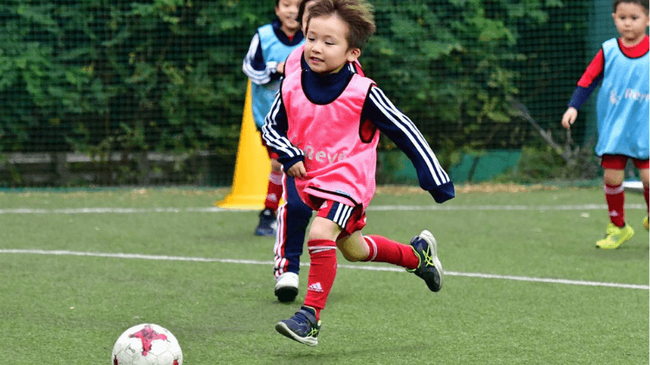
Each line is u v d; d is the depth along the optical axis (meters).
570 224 26.75
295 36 20.22
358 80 12.38
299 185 12.77
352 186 12.36
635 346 12.90
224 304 15.70
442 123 39.12
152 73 37.06
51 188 36.62
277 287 15.58
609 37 38.81
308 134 12.48
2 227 25.48
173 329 13.81
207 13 36.66
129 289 16.91
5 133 36.62
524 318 14.69
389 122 12.24
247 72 20.36
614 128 21.39
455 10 38.19
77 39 36.72
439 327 14.02
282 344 12.90
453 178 39.69
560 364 11.91
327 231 12.16
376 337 13.34
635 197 33.66
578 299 16.22
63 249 21.73
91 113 37.38
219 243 22.86
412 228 25.91
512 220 27.66
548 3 38.25
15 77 36.00
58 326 13.94
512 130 39.62
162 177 38.53
